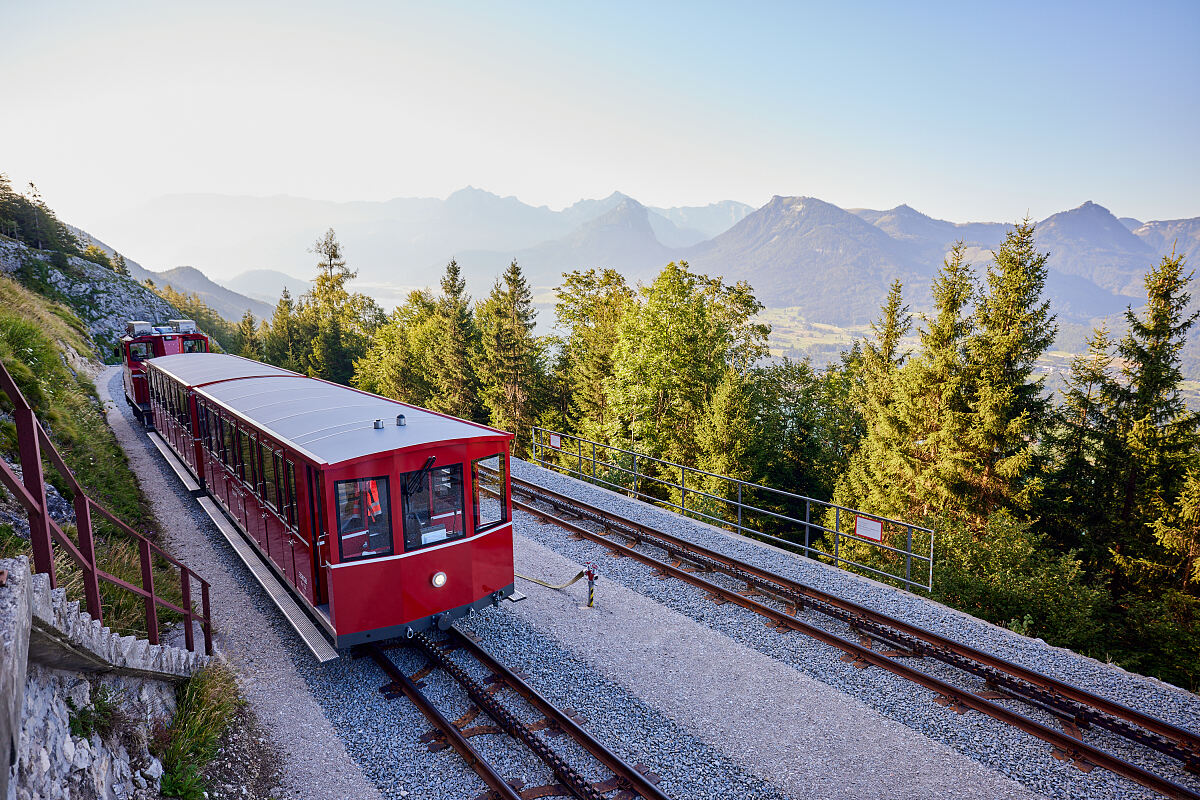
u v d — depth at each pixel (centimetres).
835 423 3844
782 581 1174
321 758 723
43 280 5659
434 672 889
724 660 929
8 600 380
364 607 820
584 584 1175
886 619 1015
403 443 841
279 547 973
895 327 3322
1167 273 2162
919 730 774
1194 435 2106
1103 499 2298
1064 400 2400
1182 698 824
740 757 730
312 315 7819
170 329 2447
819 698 839
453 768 709
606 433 3753
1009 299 2347
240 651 923
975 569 1441
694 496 2747
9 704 331
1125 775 695
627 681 876
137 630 834
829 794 676
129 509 1348
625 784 684
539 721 786
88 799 504
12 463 1130
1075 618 1138
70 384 1928
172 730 678
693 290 3638
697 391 3534
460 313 5038
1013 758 723
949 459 2378
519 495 1722
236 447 1132
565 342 4825
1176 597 1805
